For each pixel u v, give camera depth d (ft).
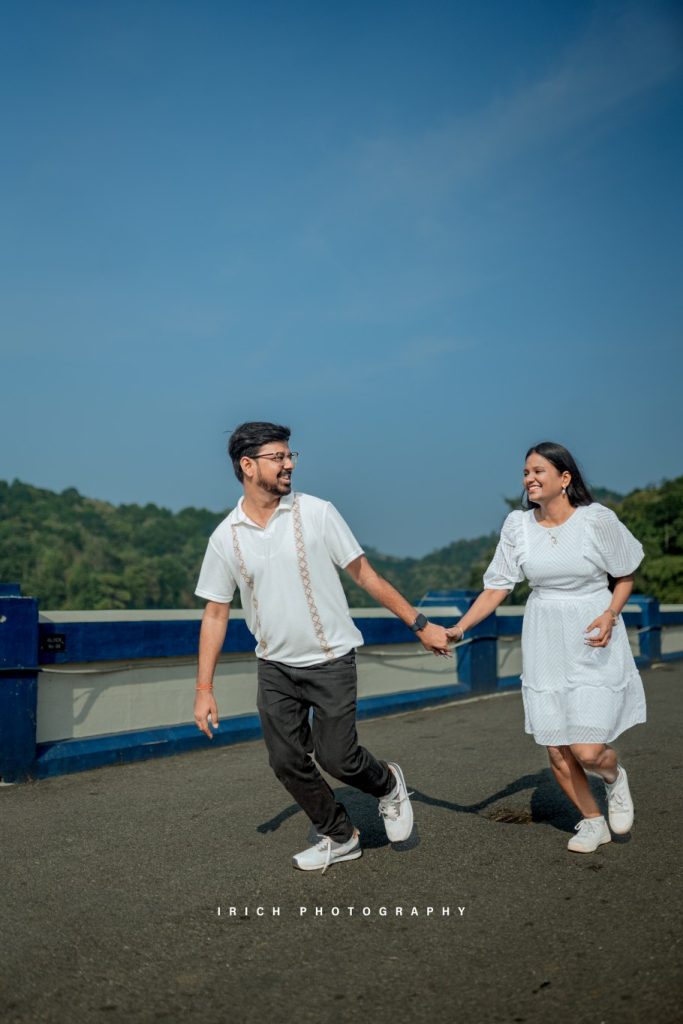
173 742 21.76
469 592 31.89
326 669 12.67
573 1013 8.95
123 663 21.44
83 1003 9.51
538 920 11.26
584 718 13.21
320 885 12.74
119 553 509.76
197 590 13.25
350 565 12.82
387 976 9.96
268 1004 9.43
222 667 23.79
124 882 13.02
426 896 12.20
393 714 28.12
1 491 524.11
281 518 12.59
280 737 12.88
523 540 13.82
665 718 25.49
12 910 12.02
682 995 9.14
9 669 18.69
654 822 15.26
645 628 41.01
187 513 603.67
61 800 17.56
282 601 12.56
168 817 16.30
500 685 32.83
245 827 15.61
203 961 10.46
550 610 13.66
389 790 13.55
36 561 458.09
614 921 11.11
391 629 28.71
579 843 13.75
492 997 9.39
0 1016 9.25
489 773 19.34
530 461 13.62
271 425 12.59
